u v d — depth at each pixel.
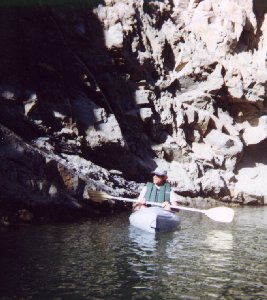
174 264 5.71
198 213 11.74
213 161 16.03
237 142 16.59
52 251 6.15
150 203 9.23
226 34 17.45
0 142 8.68
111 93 14.48
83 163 11.40
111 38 15.06
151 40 16.73
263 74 17.25
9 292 4.34
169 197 9.39
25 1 12.10
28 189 8.66
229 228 9.14
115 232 7.94
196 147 16.23
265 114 17.73
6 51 11.19
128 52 15.65
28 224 8.27
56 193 9.05
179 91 16.84
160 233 8.16
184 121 16.06
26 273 5.00
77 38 14.28
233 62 17.38
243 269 5.54
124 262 5.70
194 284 4.82
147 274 5.16
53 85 12.13
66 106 12.12
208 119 16.36
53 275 4.96
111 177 11.91
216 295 4.46
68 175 9.48
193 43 17.59
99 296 4.30
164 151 15.12
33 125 11.02
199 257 6.18
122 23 15.77
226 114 17.27
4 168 8.48
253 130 17.36
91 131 12.53
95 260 5.75
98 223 8.88
